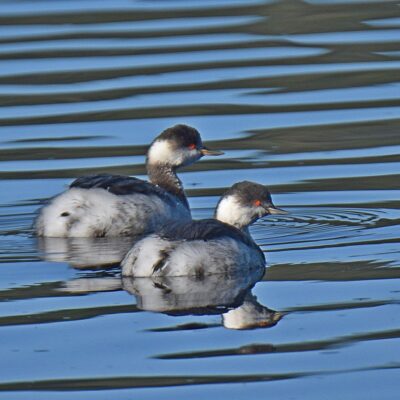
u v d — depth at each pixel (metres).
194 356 11.74
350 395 10.87
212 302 13.28
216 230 14.52
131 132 21.02
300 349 11.88
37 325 12.59
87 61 24.67
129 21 27.52
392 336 12.14
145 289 13.74
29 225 16.77
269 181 18.55
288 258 15.03
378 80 23.48
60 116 21.86
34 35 26.42
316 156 19.67
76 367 11.52
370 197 17.66
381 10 28.44
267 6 28.81
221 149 20.17
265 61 24.64
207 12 28.38
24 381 11.24
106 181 16.69
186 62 24.56
